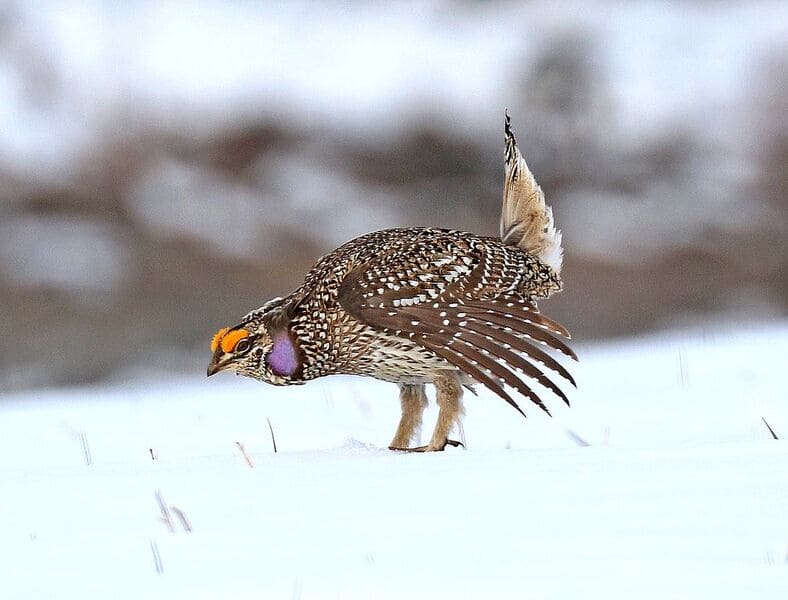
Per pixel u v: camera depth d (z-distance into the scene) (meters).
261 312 12.70
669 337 34.53
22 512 8.98
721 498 8.05
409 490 8.86
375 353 12.19
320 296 12.27
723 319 41.34
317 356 12.41
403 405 12.80
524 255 12.84
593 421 14.62
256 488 9.27
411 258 12.04
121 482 9.77
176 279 41.38
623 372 20.62
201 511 8.69
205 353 37.81
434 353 11.73
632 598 6.21
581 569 6.73
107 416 18.77
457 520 7.94
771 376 18.50
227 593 6.68
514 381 11.30
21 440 16.25
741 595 6.16
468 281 12.03
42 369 36.28
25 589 7.01
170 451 13.88
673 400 16.28
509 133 13.39
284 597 6.54
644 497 8.21
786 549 6.91
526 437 13.62
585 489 8.53
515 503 8.27
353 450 10.91
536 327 11.62
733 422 13.63
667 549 7.03
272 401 19.50
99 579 7.12
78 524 8.55
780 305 42.31
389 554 7.24
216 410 18.42
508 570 6.79
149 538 7.99
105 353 37.41
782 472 8.66
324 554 7.33
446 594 6.42
